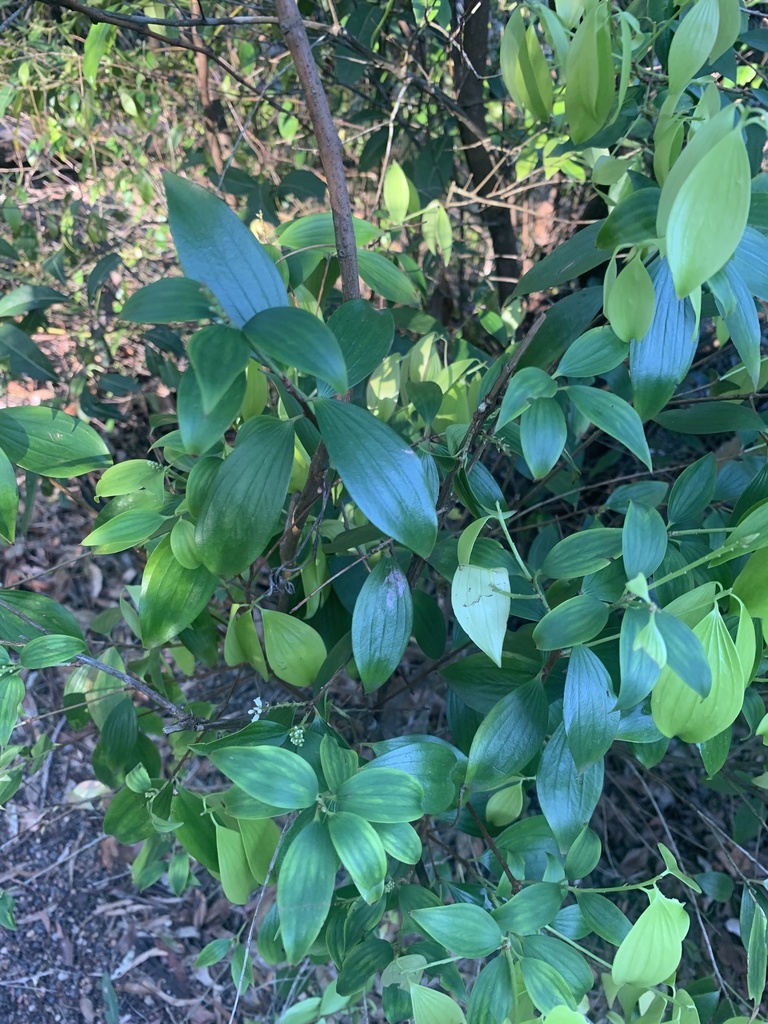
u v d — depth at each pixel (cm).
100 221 166
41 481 123
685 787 150
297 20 50
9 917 106
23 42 150
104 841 159
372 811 55
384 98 150
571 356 56
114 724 91
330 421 49
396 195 115
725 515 84
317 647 76
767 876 129
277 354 40
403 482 48
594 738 59
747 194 39
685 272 42
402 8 124
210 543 56
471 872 92
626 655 49
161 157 184
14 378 141
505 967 62
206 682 163
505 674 76
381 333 59
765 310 72
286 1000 135
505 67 65
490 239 173
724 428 77
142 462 75
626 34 52
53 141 166
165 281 44
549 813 66
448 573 75
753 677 66
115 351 181
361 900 75
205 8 145
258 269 44
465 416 94
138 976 145
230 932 150
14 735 169
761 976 71
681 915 55
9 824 159
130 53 154
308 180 141
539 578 63
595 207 146
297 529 78
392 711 134
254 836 70
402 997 74
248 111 170
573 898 139
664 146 53
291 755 55
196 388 41
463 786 73
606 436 146
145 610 71
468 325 162
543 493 147
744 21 77
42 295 113
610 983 75
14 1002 141
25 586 186
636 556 53
